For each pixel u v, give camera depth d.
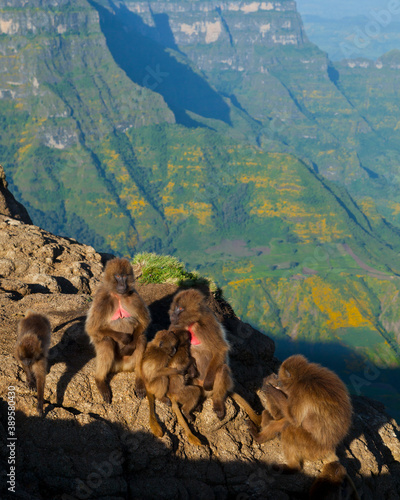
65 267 12.44
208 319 7.19
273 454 7.47
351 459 8.25
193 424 7.27
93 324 7.14
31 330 6.68
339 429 6.76
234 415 7.51
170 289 11.52
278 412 7.29
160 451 6.74
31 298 9.84
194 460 6.98
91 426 6.63
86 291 11.85
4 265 11.55
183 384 7.06
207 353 7.29
